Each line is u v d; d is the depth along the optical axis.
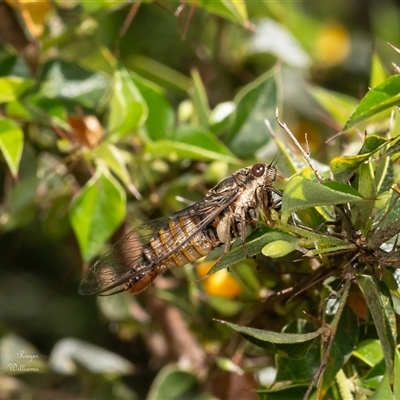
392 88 0.40
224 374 0.45
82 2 0.45
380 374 0.41
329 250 0.40
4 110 0.45
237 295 0.43
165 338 0.46
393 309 0.40
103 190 0.43
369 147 0.40
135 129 0.44
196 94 0.45
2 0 0.46
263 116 0.45
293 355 0.40
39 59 0.45
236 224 0.41
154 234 0.42
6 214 0.46
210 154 0.44
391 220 0.40
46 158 0.46
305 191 0.39
